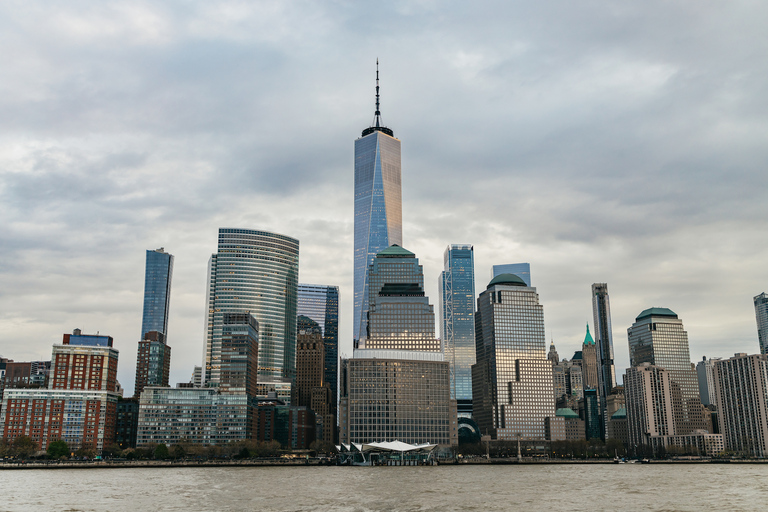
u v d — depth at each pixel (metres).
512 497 197.88
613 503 182.50
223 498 194.50
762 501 188.00
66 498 195.50
